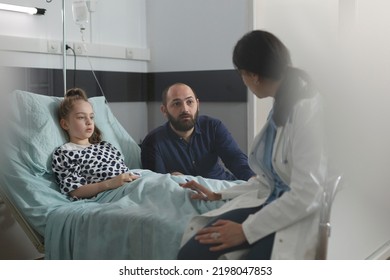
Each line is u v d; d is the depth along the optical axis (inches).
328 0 66.7
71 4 88.8
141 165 80.7
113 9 98.3
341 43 64.3
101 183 67.2
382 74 64.2
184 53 103.6
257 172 51.9
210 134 78.3
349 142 56.7
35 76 79.4
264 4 75.1
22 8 77.8
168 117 79.2
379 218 69.5
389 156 67.2
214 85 101.0
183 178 66.0
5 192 65.8
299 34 64.4
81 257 58.8
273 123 48.3
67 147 71.2
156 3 103.9
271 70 47.8
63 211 61.6
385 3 68.4
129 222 56.0
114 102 99.6
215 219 50.4
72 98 73.9
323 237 44.9
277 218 45.1
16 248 71.6
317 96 46.6
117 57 99.3
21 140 67.5
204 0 100.7
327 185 46.0
